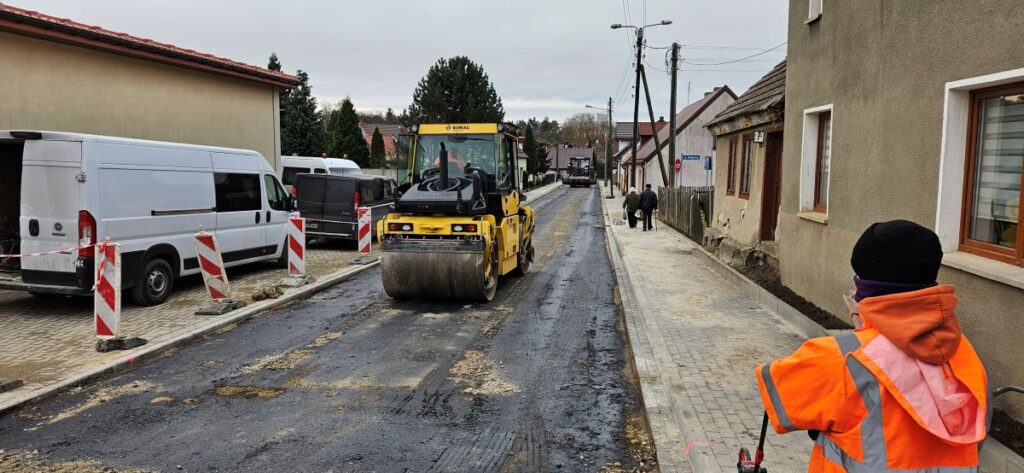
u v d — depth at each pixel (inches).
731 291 387.9
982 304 169.5
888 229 70.6
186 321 310.0
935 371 66.8
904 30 217.9
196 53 540.1
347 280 450.6
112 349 259.0
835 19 285.0
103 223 314.7
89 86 453.4
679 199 868.0
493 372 242.7
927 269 68.3
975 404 67.1
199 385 225.1
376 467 162.2
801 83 335.9
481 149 409.4
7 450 171.5
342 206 625.6
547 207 1453.0
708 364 237.9
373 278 459.8
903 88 218.7
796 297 338.0
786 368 74.8
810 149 329.4
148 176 343.9
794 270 347.9
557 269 525.0
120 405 205.3
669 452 169.5
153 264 344.2
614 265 550.0
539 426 190.7
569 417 198.4
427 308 357.7
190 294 377.4
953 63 186.4
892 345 68.6
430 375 237.8
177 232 364.2
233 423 190.5
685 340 272.4
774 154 435.2
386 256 357.1
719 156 595.8
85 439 178.9
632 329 305.4
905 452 67.5
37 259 312.5
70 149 308.0
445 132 411.8
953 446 67.7
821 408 71.7
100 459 166.1
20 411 199.6
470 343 283.9
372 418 195.2
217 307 329.1
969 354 69.3
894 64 225.6
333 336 293.4
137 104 492.7
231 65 569.0
